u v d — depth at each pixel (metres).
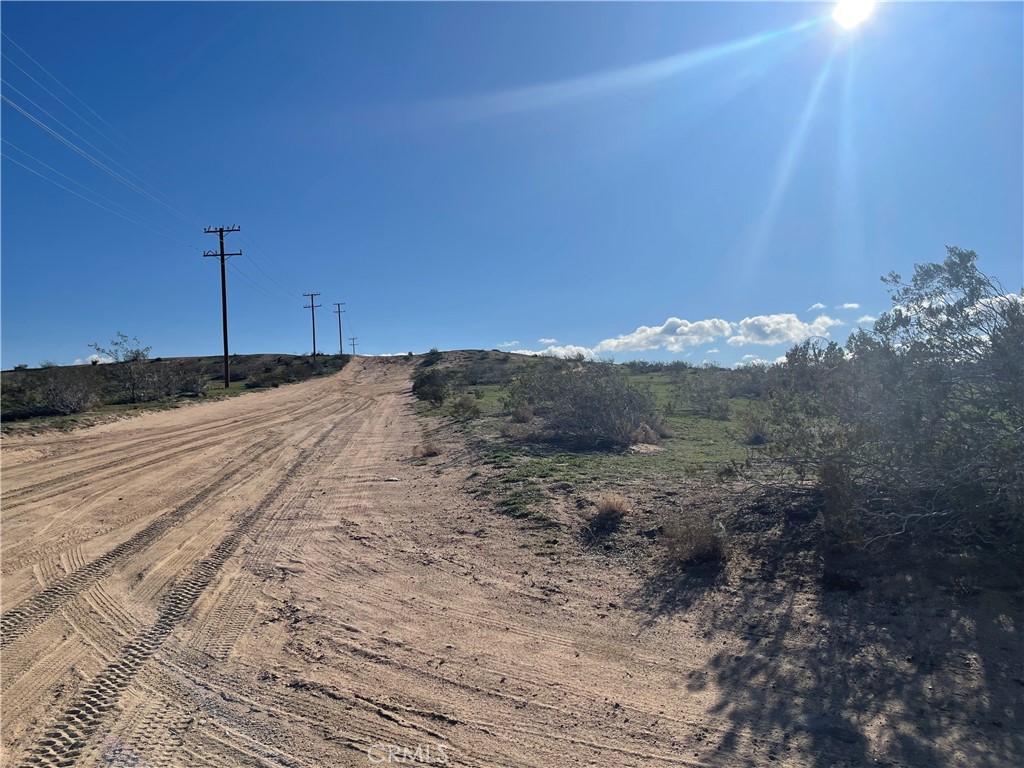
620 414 15.75
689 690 4.46
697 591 6.14
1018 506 5.48
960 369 6.29
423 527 9.09
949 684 4.20
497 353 92.12
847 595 5.64
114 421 24.23
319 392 49.31
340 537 8.76
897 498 6.48
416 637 5.46
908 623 5.02
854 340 6.94
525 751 3.80
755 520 7.55
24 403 27.39
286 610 6.11
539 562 7.29
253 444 19.47
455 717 4.18
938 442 6.00
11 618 5.95
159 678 4.74
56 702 4.41
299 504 11.00
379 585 6.79
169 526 9.46
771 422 8.13
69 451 17.17
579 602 6.13
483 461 13.59
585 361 20.86
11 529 9.28
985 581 5.44
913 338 6.50
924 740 3.67
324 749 3.82
